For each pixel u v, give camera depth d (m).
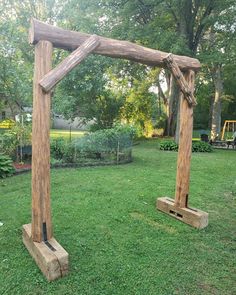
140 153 12.01
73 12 13.77
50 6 16.20
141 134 19.08
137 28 12.52
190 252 3.11
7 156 7.13
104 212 4.29
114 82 16.81
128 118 17.56
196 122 27.30
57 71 2.70
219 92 17.92
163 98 22.14
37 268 2.70
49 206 2.87
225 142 15.56
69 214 4.16
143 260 2.91
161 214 4.29
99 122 14.91
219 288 2.51
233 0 11.84
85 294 2.36
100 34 12.89
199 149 13.34
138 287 2.47
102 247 3.17
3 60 8.38
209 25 13.29
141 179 6.62
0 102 10.02
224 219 4.16
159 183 6.25
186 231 3.68
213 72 18.12
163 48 12.06
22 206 4.44
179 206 4.09
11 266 2.73
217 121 18.09
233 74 17.00
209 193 5.57
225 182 6.59
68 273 2.63
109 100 15.21
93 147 8.84
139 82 18.34
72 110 12.99
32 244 2.88
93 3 12.91
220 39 13.21
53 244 2.81
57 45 2.87
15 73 8.52
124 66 15.67
